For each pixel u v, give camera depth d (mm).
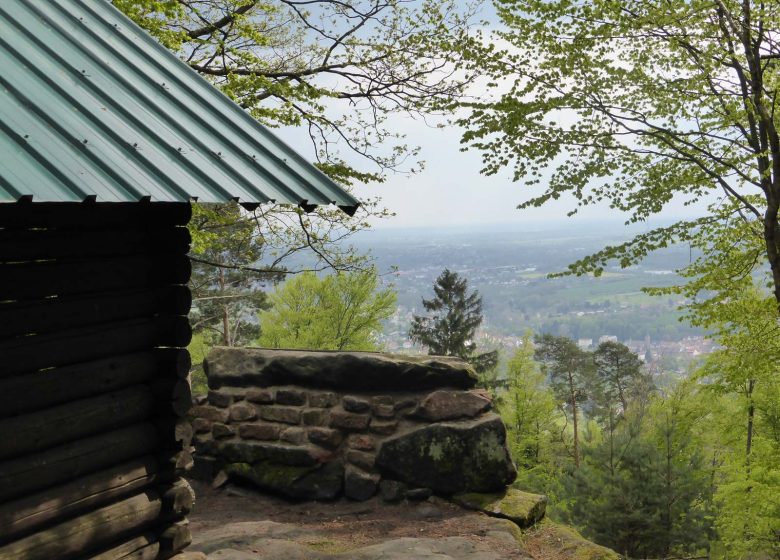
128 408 3590
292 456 6922
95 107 3211
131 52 3963
